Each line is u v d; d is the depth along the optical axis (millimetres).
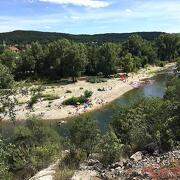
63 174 19406
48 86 119312
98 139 29781
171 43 199375
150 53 178375
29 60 133000
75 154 24562
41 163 25266
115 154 22797
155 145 23500
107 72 140875
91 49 146125
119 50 162000
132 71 152875
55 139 39219
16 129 38750
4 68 16719
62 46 134000
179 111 30984
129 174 17531
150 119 32719
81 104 92625
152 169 17547
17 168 24578
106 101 96875
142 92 109062
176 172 16719
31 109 85562
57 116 82375
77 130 30766
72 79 132500
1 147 15000
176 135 24984
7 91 16297
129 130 32281
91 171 19797
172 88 41812
